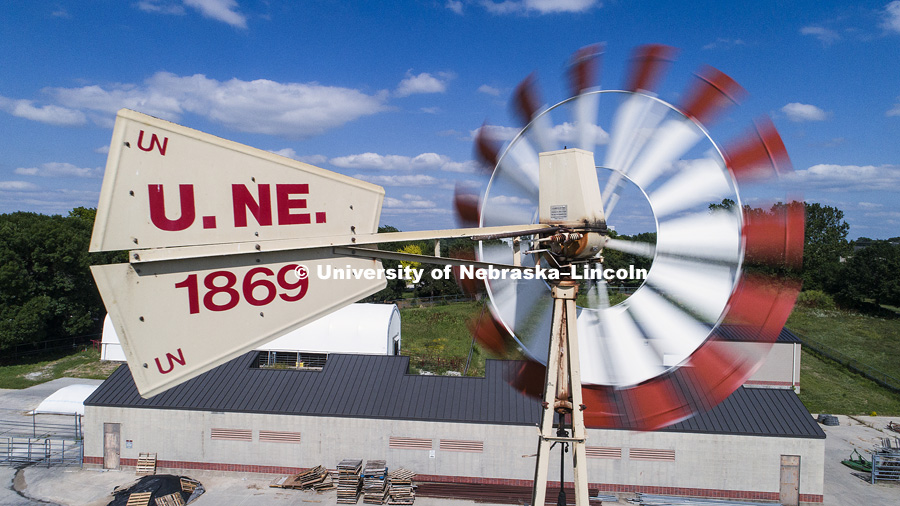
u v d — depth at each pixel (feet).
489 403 78.64
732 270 26.55
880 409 119.96
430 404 78.95
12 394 122.42
